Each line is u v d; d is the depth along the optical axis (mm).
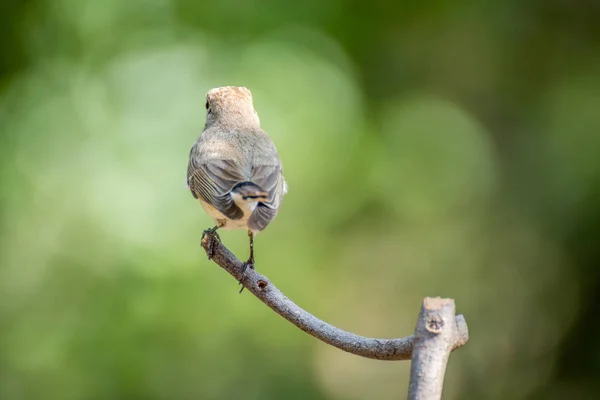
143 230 13289
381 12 16984
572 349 16219
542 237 16797
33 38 14844
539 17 17922
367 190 15984
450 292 16828
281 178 7832
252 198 6977
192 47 14742
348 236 15938
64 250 13383
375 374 16969
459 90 18047
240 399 13625
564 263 16516
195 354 13375
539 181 17172
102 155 13836
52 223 13500
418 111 17469
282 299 5531
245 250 14188
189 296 13172
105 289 13172
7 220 13578
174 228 13414
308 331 5410
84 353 13133
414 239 16828
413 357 4508
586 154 16891
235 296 13398
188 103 14297
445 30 17750
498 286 16859
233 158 7629
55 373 13125
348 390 16344
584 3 17828
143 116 14172
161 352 13234
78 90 14398
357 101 16062
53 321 13234
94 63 14672
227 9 15375
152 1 15070
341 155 15352
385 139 16703
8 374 13094
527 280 16766
